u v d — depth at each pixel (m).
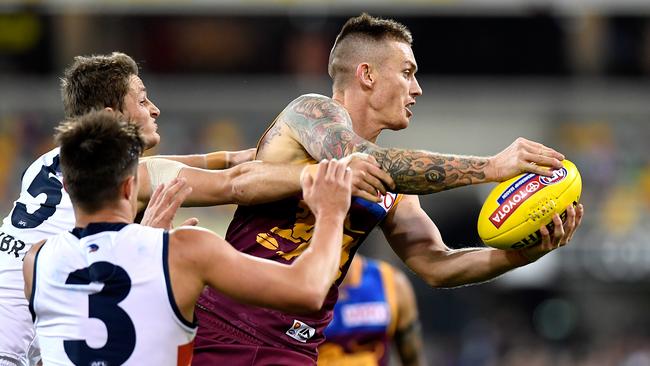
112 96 18.16
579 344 65.31
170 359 14.11
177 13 58.78
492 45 60.34
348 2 54.59
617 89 60.72
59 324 14.27
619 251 59.38
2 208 56.25
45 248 14.71
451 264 18.86
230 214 52.84
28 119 58.09
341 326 28.16
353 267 28.69
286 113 17.47
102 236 14.25
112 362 13.94
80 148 14.23
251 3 54.56
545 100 60.91
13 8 54.91
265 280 13.93
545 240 16.97
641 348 63.03
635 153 60.97
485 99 60.91
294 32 59.53
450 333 62.88
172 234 14.21
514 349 64.12
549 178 16.62
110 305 14.01
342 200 14.87
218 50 59.72
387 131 61.34
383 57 18.00
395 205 19.53
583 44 60.44
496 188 17.06
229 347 17.44
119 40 58.69
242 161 19.23
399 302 29.34
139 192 16.98
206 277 14.06
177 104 59.72
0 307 17.83
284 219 17.39
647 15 59.16
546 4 56.69
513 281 61.84
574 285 61.97
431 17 59.88
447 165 16.08
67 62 57.81
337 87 18.38
